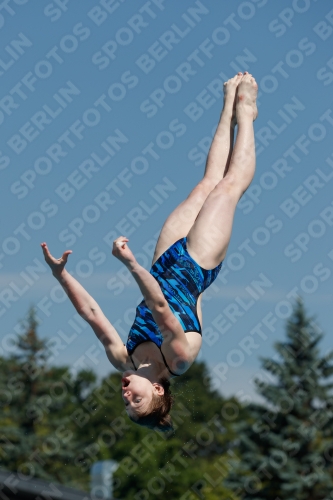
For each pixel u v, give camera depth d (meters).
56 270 9.88
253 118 11.33
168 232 10.79
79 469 30.67
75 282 10.00
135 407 9.44
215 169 11.31
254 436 32.88
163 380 9.79
